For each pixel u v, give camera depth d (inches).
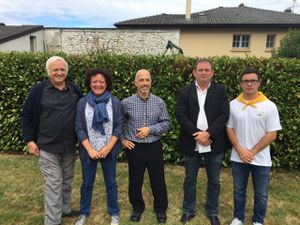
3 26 786.2
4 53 218.7
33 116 125.0
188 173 138.6
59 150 126.3
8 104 221.5
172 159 213.5
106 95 129.8
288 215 149.5
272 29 814.5
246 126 124.4
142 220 143.1
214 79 193.6
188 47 845.2
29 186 173.9
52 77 122.3
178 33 685.9
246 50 831.1
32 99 123.8
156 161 137.6
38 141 126.3
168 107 201.8
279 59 192.2
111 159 131.8
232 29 823.1
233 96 194.7
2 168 200.8
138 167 137.0
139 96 134.1
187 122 130.0
